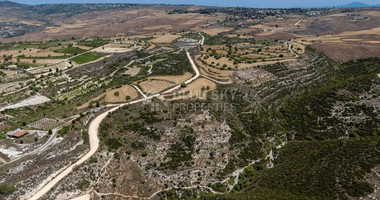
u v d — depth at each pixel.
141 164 105.50
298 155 111.12
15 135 113.88
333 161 97.50
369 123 125.56
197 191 100.06
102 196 96.56
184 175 103.44
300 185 90.06
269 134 127.75
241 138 119.56
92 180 99.19
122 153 108.94
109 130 119.69
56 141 112.25
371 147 100.00
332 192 83.56
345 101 140.62
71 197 93.31
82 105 144.50
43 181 94.06
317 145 114.19
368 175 86.81
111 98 146.88
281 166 105.94
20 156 103.12
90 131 119.31
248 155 114.00
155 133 115.69
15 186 91.25
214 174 105.12
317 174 92.75
